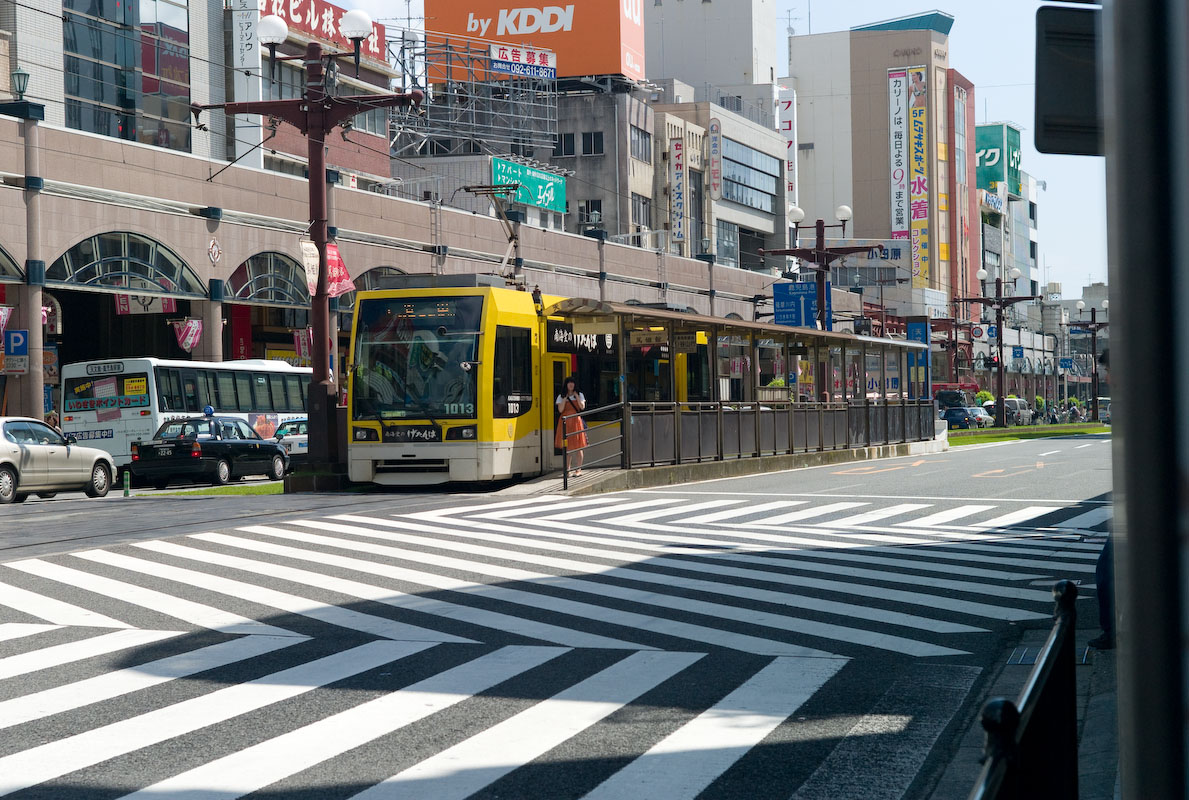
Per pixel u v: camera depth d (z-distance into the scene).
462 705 6.63
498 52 68.44
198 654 8.04
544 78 69.88
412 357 22.16
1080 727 5.98
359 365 22.42
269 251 40.06
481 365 21.81
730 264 85.75
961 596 10.27
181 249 36.69
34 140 32.06
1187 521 1.48
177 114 44.28
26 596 10.33
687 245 78.88
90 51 40.31
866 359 35.94
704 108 83.44
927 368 41.50
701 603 9.95
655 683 7.14
